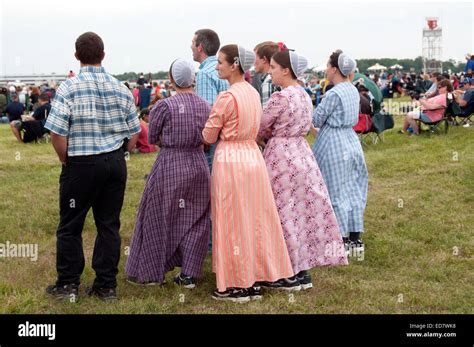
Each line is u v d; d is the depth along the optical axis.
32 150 13.80
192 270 5.28
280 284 5.38
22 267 5.90
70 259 5.04
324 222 5.51
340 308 5.00
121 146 5.02
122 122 4.98
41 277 5.66
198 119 5.22
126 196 8.87
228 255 5.02
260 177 5.10
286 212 5.34
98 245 5.09
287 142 5.38
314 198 5.46
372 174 10.17
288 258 5.24
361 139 12.95
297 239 5.36
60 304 4.96
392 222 7.53
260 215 5.10
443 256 6.31
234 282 5.04
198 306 5.03
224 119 5.00
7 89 25.41
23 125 15.12
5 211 7.94
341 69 6.12
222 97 5.01
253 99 5.09
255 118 5.09
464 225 7.27
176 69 5.22
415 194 8.72
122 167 5.00
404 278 5.74
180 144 5.21
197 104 5.27
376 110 12.96
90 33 4.86
